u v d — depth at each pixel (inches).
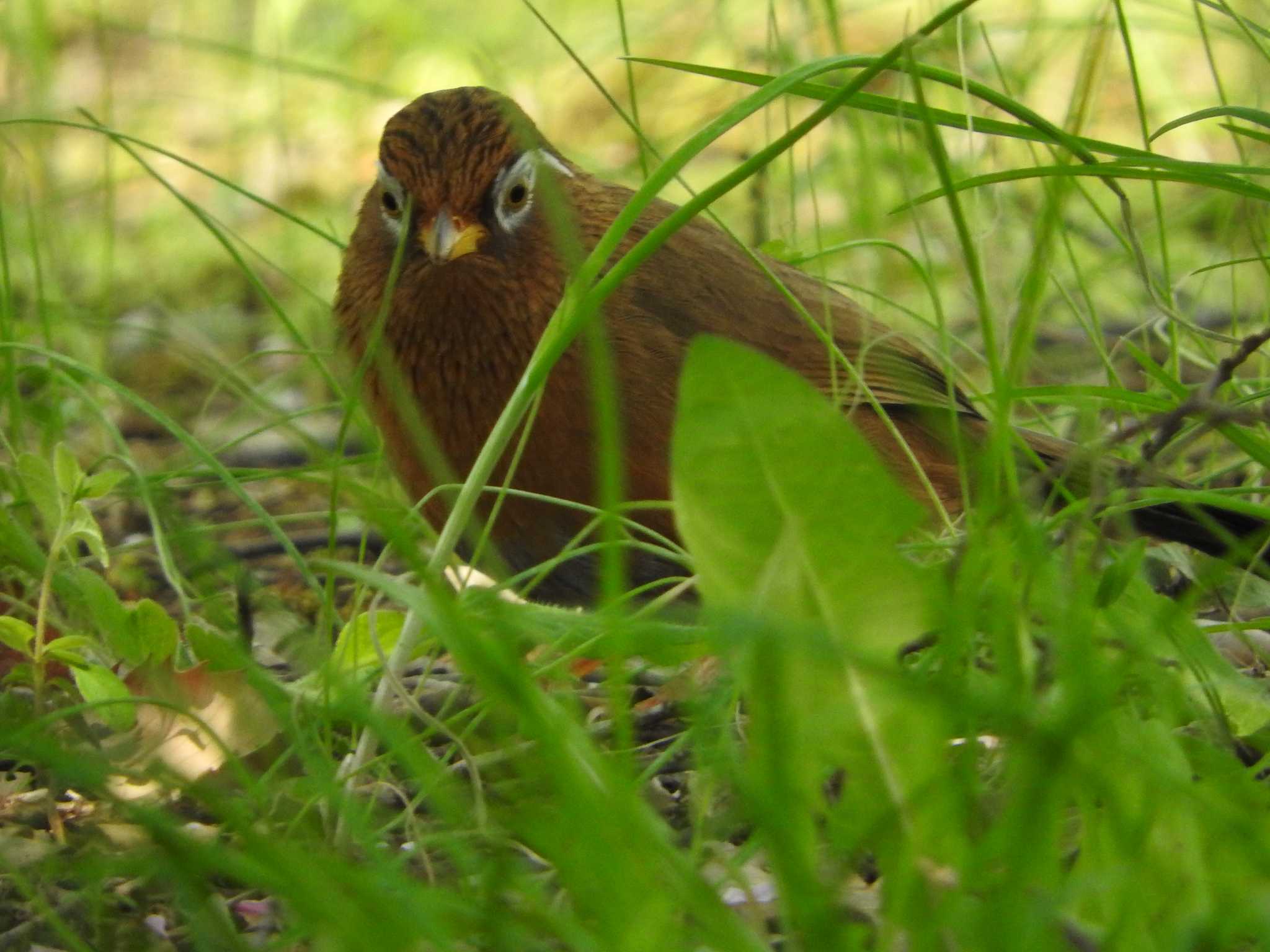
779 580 187.3
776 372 187.0
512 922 162.9
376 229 355.9
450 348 344.5
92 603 269.0
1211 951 157.2
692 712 229.1
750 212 552.7
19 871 204.7
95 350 509.0
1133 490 236.4
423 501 264.8
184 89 776.9
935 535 347.6
